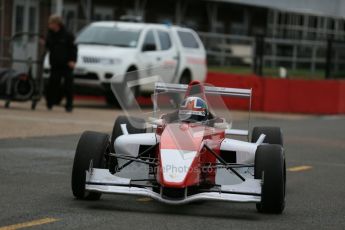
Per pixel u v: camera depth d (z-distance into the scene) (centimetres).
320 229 1731
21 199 1919
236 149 1973
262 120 4797
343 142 3781
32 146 2947
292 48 6469
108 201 1939
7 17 5362
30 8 5528
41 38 4569
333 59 6028
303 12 8556
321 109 5641
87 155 1825
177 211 1861
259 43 5903
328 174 2688
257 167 1802
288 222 1788
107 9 6856
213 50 6266
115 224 1662
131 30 4844
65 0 6412
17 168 2423
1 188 2062
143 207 1886
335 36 8919
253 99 5531
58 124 3697
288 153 3231
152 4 7344
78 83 4656
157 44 4888
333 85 5659
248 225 1728
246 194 1777
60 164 2550
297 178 2566
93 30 4878
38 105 4662
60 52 4250
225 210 1908
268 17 8662
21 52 4703
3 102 4697
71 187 1981
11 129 3403
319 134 4119
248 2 7869
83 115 4225
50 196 1973
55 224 1641
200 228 1666
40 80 4356
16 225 1616
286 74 6262
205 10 7919
